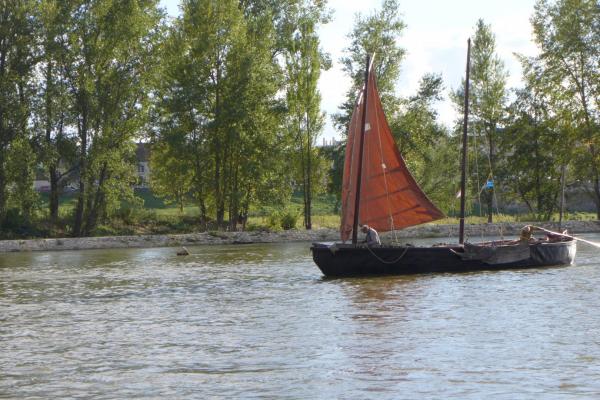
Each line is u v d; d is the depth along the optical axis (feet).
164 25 290.56
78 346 87.71
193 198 319.06
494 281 138.00
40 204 282.77
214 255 223.10
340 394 65.82
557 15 320.50
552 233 169.07
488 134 342.64
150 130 303.27
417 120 332.19
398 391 66.28
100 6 277.64
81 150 282.97
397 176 158.10
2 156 270.26
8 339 92.63
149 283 149.59
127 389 68.74
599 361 74.69
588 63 319.47
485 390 65.98
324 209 442.50
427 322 97.60
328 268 149.28
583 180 331.98
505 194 347.77
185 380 71.36
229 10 299.58
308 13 324.60
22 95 276.82
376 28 321.52
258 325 98.68
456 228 310.86
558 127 329.11
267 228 317.83
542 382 68.03
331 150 326.65
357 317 102.83
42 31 272.31
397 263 150.51
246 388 68.23
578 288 126.52
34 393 68.03
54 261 211.41
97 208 291.58
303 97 314.55
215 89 300.40
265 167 304.50
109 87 284.61
